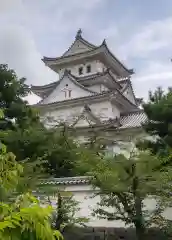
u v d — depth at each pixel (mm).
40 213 2984
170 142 25250
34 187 18016
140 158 17766
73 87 50625
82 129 42594
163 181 17156
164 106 27297
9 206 3158
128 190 17328
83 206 22234
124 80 57719
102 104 48094
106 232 21391
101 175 17641
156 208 19078
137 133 40594
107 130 41844
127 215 19625
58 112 50156
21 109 29438
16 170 4207
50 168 29531
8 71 29297
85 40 55719
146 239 17719
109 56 54406
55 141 30641
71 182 22875
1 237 2711
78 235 20078
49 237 2959
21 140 27766
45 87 55500
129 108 51938
